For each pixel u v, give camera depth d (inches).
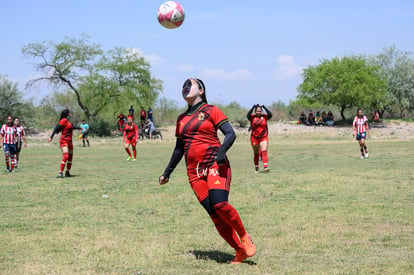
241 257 224.5
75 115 2245.3
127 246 258.5
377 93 1953.7
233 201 398.0
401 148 1091.9
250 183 507.2
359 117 847.1
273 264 221.5
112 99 1988.2
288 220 320.5
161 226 310.3
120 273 210.7
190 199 417.1
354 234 278.2
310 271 208.4
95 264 224.8
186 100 231.9
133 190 473.1
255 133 619.2
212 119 223.9
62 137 596.7
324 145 1278.3
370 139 1598.2
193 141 225.3
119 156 1004.6
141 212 357.7
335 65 1963.6
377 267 213.2
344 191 444.1
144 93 1984.5
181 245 261.1
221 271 211.6
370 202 384.2
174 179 564.4
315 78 1943.9
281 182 512.4
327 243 259.1
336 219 320.8
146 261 229.5
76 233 290.5
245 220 322.0
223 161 212.5
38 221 325.7
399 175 560.7
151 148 1302.9
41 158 960.3
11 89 1845.5
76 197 431.2
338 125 1964.8
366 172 597.0
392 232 282.5
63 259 234.4
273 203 386.9
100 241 270.1
